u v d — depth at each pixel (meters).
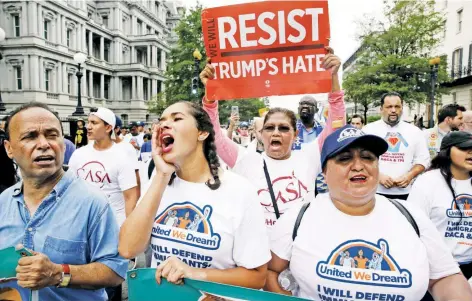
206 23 3.03
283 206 2.95
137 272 1.71
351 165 1.69
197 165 1.92
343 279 1.68
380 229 1.72
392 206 1.79
